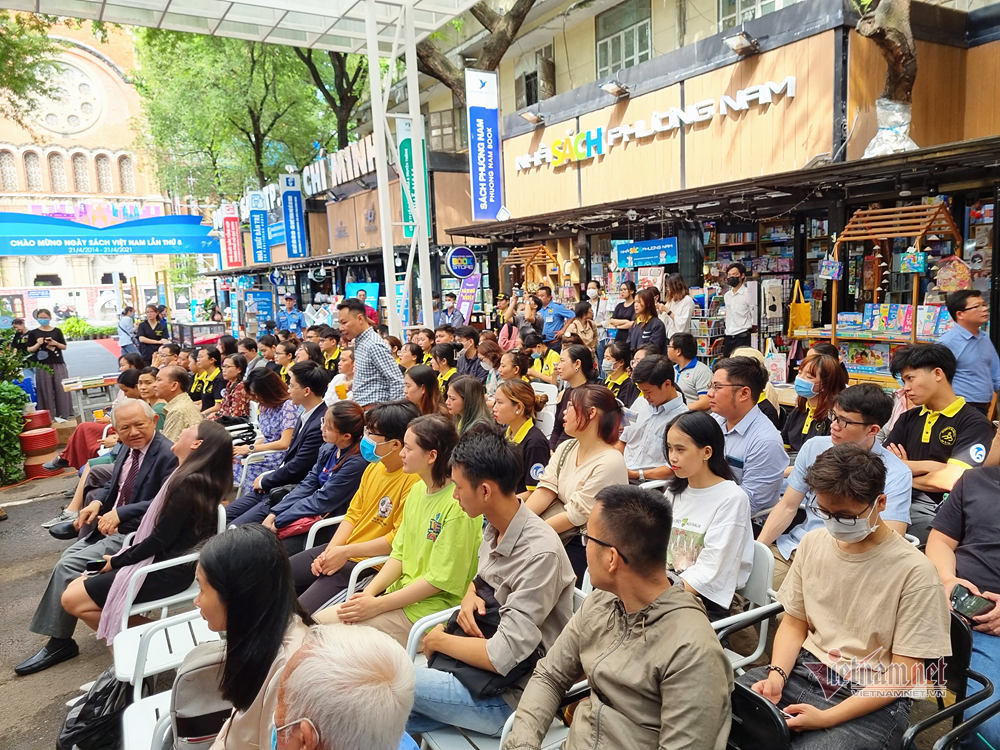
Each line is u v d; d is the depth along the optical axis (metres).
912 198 7.43
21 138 41.25
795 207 8.02
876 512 2.17
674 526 2.97
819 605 2.36
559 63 15.86
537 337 7.55
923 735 2.88
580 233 11.62
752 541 2.85
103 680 3.05
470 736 2.47
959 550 2.73
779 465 3.67
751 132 9.08
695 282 10.30
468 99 11.74
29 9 7.77
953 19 8.51
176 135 25.14
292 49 20.95
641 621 1.95
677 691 1.81
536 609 2.41
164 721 2.33
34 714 3.58
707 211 9.30
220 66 20.72
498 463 2.46
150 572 3.49
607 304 10.30
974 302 4.77
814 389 4.20
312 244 22.12
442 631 2.58
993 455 3.21
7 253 14.37
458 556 2.88
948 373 3.65
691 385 5.60
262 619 1.93
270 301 21.86
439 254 15.50
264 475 5.07
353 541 3.64
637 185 10.92
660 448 4.46
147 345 13.91
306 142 24.95
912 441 3.80
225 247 26.14
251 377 6.29
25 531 6.46
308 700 1.37
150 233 15.82
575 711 2.10
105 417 8.12
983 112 8.59
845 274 8.44
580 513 3.28
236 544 1.95
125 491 4.43
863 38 8.05
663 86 10.29
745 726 2.03
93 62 42.62
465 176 16.02
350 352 7.05
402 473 3.59
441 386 7.08
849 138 8.05
